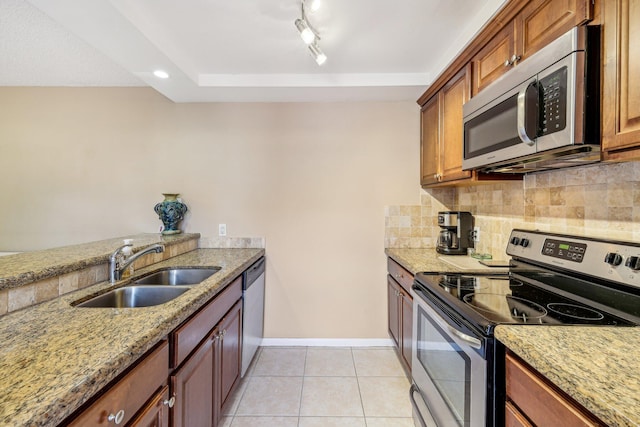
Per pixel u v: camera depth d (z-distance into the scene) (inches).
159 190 101.4
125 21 56.2
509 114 48.5
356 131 101.3
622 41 32.9
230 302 67.9
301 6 56.3
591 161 46.9
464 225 88.5
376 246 101.8
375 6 58.1
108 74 92.4
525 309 42.2
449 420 45.5
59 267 46.8
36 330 34.8
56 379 25.0
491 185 80.7
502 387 35.9
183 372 44.2
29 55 80.8
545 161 48.5
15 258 52.9
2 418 20.3
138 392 33.4
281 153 101.4
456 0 56.6
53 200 101.0
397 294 86.7
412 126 101.0
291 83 87.6
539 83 41.2
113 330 34.9
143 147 101.1
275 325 102.2
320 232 101.7
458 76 71.3
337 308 102.0
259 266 94.5
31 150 100.7
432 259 80.2
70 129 100.7
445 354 47.7
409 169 101.3
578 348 29.6
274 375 84.7
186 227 102.0
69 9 52.4
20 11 61.8
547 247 55.6
